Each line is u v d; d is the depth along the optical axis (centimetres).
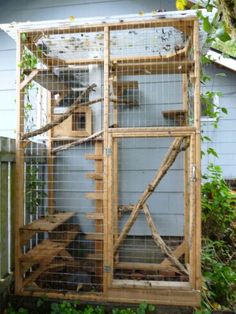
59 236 349
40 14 409
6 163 270
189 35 283
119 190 379
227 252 380
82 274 309
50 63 354
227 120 589
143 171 377
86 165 381
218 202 395
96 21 265
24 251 318
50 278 307
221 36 150
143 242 372
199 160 251
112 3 397
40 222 304
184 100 354
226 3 127
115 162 309
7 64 422
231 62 523
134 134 257
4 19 416
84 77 380
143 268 322
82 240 364
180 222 369
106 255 259
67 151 384
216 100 584
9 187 276
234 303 282
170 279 307
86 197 350
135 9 394
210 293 280
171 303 251
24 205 308
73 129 378
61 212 378
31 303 265
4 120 423
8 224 275
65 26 269
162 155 374
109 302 257
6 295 266
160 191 372
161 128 255
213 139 592
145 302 253
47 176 374
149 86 374
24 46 285
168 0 388
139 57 340
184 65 276
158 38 323
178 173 370
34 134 289
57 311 247
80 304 259
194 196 251
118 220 363
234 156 590
